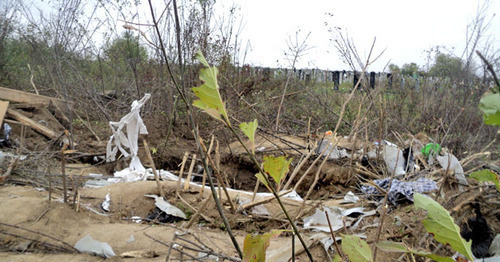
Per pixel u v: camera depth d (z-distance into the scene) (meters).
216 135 7.56
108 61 10.83
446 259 1.48
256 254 1.62
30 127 7.23
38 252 3.27
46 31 10.02
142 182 4.88
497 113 1.00
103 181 5.33
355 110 8.66
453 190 4.10
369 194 4.46
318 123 8.62
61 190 4.72
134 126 5.65
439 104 8.23
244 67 9.93
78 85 9.53
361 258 1.67
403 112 8.67
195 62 8.84
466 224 3.37
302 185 6.16
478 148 5.83
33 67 10.54
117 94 10.20
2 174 4.94
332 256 3.29
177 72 8.81
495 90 0.98
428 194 4.05
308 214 4.26
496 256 2.98
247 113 8.46
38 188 4.70
